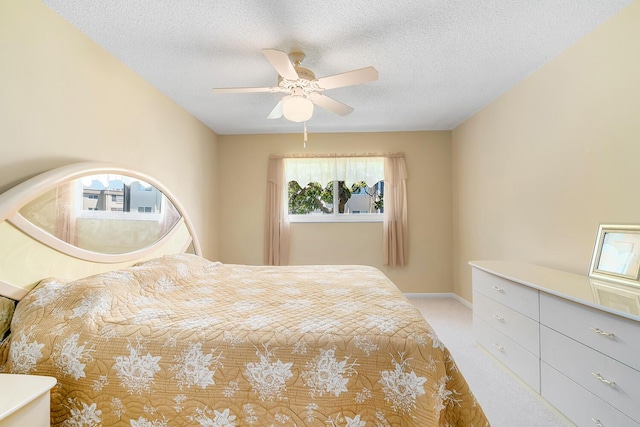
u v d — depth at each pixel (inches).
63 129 70.8
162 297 69.9
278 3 66.9
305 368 45.1
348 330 49.5
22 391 38.0
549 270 91.4
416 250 171.0
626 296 60.4
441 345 47.5
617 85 72.6
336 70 98.0
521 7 69.7
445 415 45.6
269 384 44.9
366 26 75.7
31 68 63.0
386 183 168.7
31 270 59.7
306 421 44.0
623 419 51.9
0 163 57.4
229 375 45.4
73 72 73.7
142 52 86.2
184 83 106.6
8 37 58.6
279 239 169.3
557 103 91.6
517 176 111.7
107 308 55.7
